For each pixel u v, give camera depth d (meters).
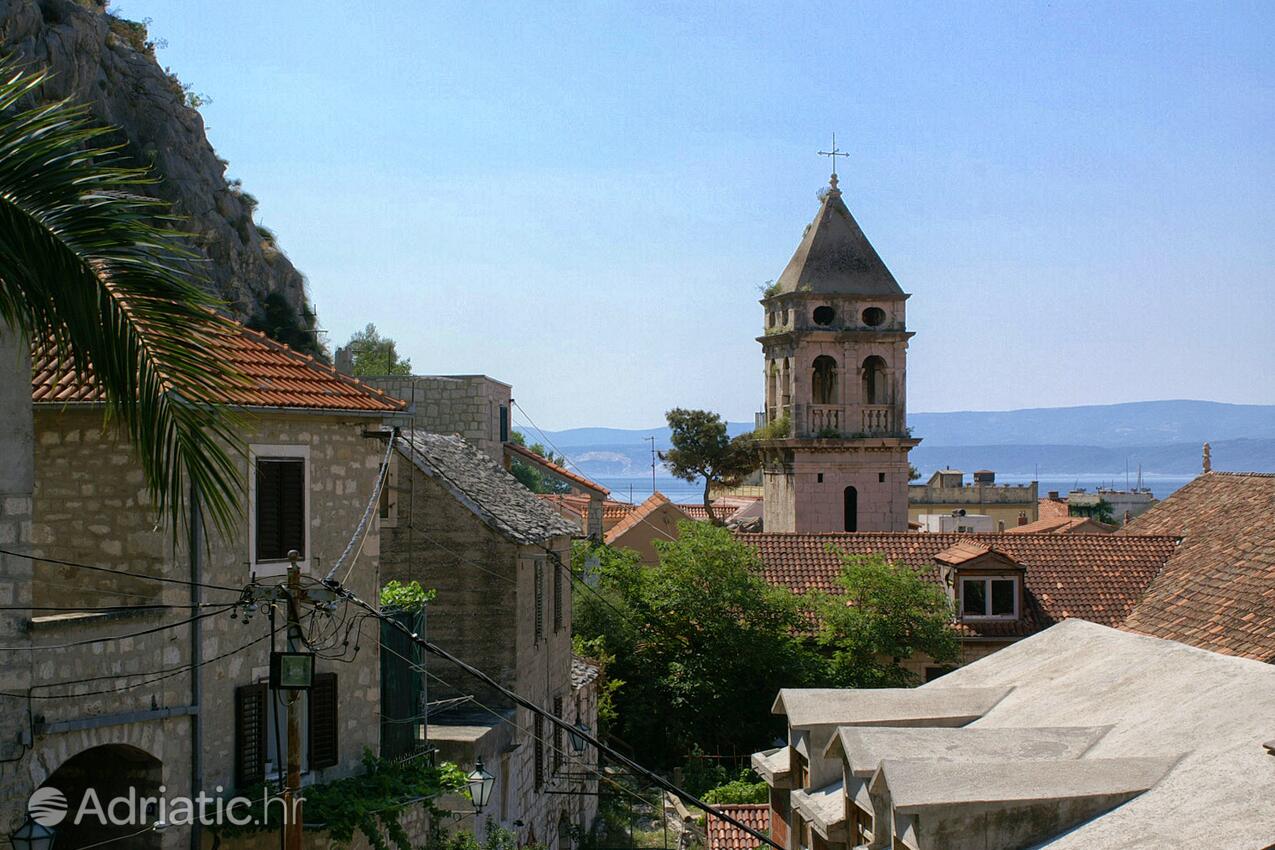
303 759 20.61
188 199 54.34
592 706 41.16
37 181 11.27
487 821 27.61
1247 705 14.70
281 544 20.17
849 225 69.69
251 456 19.48
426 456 31.69
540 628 33.84
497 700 30.86
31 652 15.36
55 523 18.48
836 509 67.88
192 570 18.47
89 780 18.09
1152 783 13.34
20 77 11.91
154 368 11.69
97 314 11.33
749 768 42.12
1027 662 20.31
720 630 44.41
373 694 22.30
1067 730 15.52
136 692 17.44
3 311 11.34
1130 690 16.95
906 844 13.06
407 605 25.42
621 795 42.22
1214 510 48.19
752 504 102.81
